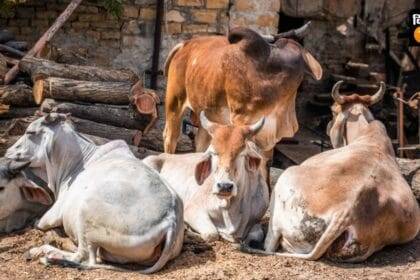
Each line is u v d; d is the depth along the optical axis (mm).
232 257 7898
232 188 7723
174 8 14336
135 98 10844
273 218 8141
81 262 7668
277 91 9367
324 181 7938
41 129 8469
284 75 9398
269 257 7945
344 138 9266
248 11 14469
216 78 9641
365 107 9266
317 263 7832
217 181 7723
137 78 11523
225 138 7824
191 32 14406
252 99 9328
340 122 9242
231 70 9422
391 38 18531
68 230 7957
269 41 9859
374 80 17766
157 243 7516
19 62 11320
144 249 7492
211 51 10062
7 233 8555
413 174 10109
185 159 9188
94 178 7812
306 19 17594
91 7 14219
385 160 8469
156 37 14258
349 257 7816
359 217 7742
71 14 13664
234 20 14445
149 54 14422
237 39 9562
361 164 8148
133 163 7969
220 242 8219
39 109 10844
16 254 8008
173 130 10969
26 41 14242
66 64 11656
